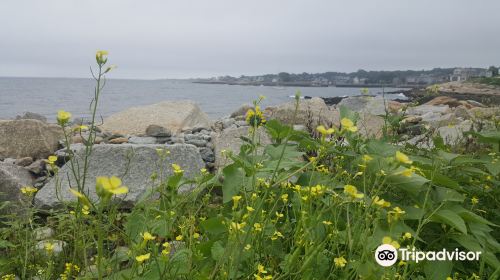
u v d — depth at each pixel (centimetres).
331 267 226
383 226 254
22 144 704
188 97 7869
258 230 221
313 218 202
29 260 304
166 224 243
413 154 404
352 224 254
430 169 349
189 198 315
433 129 579
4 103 4356
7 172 452
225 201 290
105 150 521
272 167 306
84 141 245
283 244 270
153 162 523
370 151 339
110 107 3744
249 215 218
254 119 290
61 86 16200
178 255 214
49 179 581
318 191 220
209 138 814
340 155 367
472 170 370
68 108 3462
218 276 205
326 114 930
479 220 284
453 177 375
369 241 225
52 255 277
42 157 713
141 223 261
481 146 553
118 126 1005
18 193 452
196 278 204
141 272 220
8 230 332
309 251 196
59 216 350
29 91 10012
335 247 227
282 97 7900
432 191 310
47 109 3328
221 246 232
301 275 202
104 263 241
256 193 259
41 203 455
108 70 238
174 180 273
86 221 299
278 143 388
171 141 821
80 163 516
